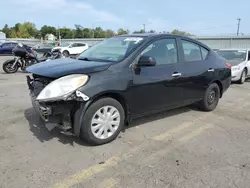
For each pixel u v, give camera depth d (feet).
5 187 8.88
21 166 10.24
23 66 39.50
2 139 12.69
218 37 97.30
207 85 17.51
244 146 12.75
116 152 11.68
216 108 19.80
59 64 12.76
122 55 13.17
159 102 14.32
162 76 14.07
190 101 16.63
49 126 11.76
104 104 11.95
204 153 11.84
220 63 18.69
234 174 10.08
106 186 9.09
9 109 17.76
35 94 12.24
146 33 15.53
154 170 10.22
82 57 14.76
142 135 13.73
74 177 9.59
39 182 9.22
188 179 9.65
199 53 17.17
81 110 11.28
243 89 30.04
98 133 12.08
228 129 15.12
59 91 10.78
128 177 9.68
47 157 11.02
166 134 13.99
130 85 12.61
